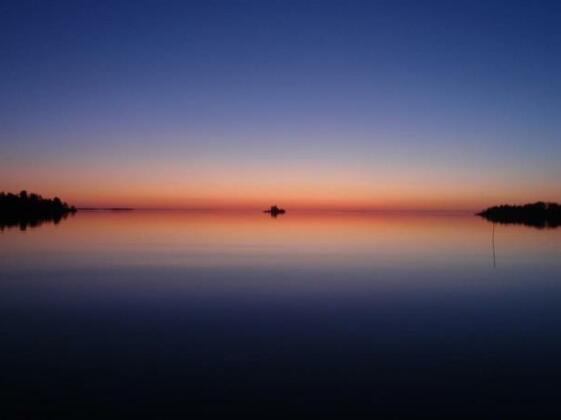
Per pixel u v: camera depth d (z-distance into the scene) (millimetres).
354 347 11266
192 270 24719
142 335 12211
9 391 8625
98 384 8945
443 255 32406
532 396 8484
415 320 13898
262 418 7656
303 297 17469
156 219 110062
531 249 36812
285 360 10312
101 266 25969
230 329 12836
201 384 8984
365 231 62344
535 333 12508
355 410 7945
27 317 14172
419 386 8914
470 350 11070
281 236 51250
